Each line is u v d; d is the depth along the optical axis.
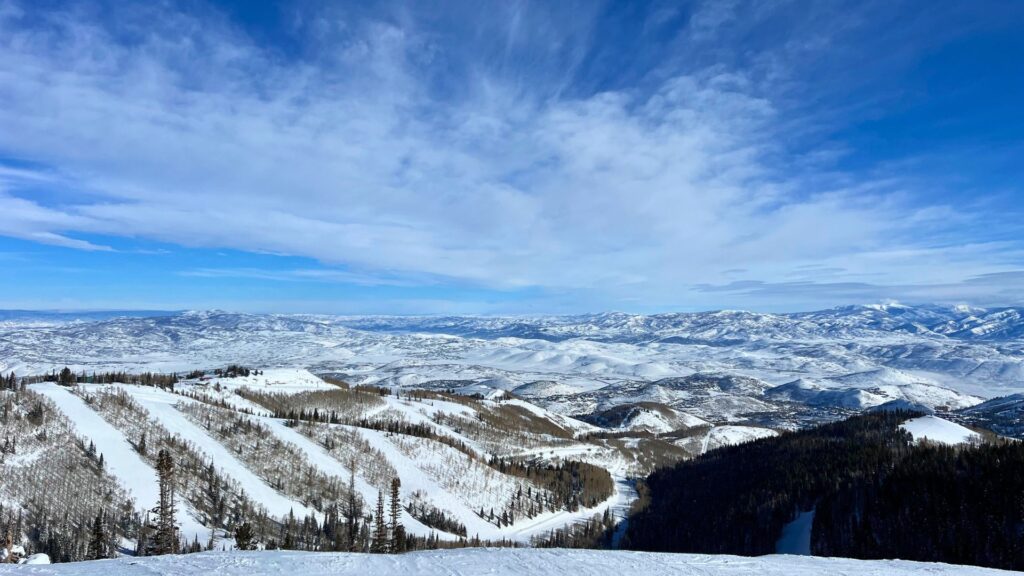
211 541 90.12
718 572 36.09
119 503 97.06
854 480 137.88
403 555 36.97
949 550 99.38
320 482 135.75
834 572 37.88
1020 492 97.38
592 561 36.81
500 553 37.94
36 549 77.69
